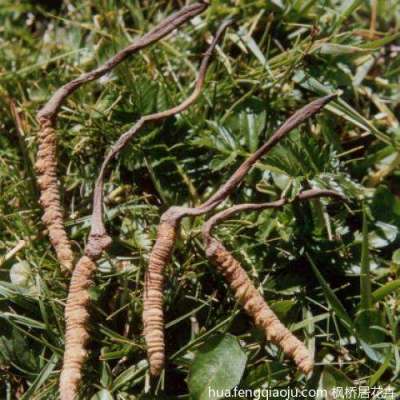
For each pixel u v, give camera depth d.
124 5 0.42
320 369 0.37
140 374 0.37
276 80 0.40
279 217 0.38
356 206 0.39
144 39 0.38
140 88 0.39
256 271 0.38
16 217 0.39
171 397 0.36
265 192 0.39
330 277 0.38
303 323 0.37
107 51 0.40
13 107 0.40
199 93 0.39
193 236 0.38
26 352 0.37
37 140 0.39
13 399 0.38
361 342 0.37
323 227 0.38
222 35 0.40
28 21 0.43
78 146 0.39
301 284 0.38
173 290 0.38
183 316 0.37
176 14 0.38
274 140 0.37
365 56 0.40
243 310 0.38
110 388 0.37
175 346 0.38
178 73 0.41
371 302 0.37
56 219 0.38
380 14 0.41
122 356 0.37
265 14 0.41
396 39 0.41
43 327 0.37
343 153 0.39
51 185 0.38
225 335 0.36
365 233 0.37
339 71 0.40
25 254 0.39
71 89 0.38
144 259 0.38
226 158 0.39
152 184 0.40
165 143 0.39
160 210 0.39
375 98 0.40
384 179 0.40
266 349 0.37
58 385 0.37
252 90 0.39
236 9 0.41
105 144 0.40
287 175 0.38
